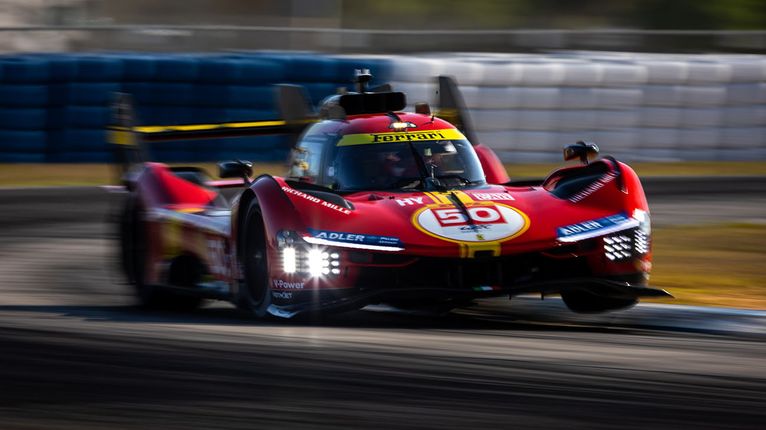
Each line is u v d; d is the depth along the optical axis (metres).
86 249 35.53
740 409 13.77
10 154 56.09
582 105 56.59
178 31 66.69
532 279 20.70
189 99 56.84
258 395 14.72
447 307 22.98
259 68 56.78
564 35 67.25
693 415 13.52
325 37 66.25
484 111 56.16
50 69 55.97
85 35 66.19
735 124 57.56
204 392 14.97
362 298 19.98
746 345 17.98
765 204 44.16
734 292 26.55
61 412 14.21
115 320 22.19
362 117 25.52
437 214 21.39
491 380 15.26
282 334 19.23
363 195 22.98
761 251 33.59
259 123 29.28
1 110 55.72
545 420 13.32
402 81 56.47
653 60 58.59
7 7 71.94
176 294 26.94
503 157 56.53
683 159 57.38
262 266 21.89
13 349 18.30
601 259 21.03
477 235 20.66
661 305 23.95
